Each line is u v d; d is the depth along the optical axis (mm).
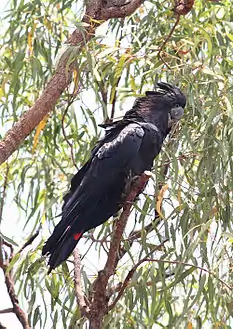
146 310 9594
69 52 9125
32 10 11086
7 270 9984
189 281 10609
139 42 10688
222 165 9727
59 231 9289
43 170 11672
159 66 10203
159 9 11219
